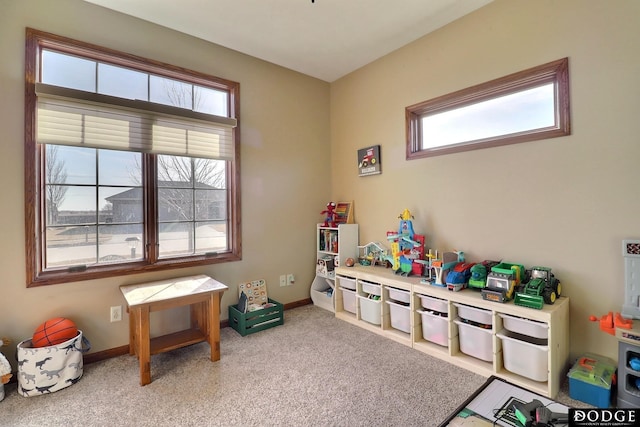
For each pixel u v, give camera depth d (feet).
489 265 7.42
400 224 9.25
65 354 6.38
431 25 8.57
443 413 5.53
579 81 6.40
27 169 6.72
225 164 9.86
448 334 7.32
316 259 11.91
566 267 6.64
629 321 5.46
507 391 4.44
